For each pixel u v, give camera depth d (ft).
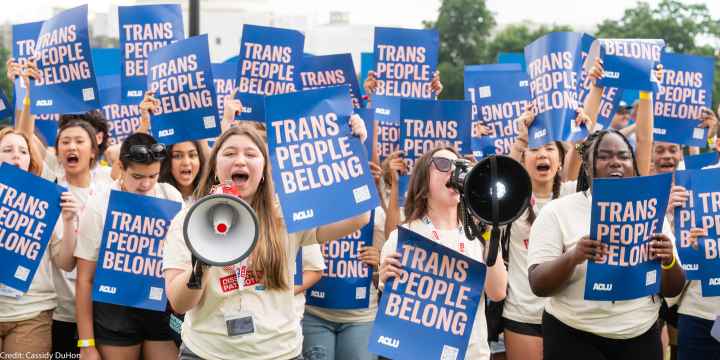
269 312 17.21
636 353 19.57
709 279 21.95
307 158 18.01
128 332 22.65
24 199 22.02
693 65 30.09
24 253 21.99
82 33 26.55
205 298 16.94
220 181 17.57
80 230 22.65
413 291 18.19
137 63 29.12
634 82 25.82
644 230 18.90
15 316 22.59
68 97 26.66
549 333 20.02
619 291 18.93
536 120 26.13
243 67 28.45
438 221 19.36
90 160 24.99
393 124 29.14
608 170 19.71
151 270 22.40
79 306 22.61
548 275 19.06
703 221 21.88
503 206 16.30
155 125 26.17
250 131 17.62
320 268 23.81
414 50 29.07
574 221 19.62
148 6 29.07
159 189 23.66
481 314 18.78
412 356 18.01
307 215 17.79
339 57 29.40
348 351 24.76
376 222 25.79
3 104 29.73
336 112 18.28
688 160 28.32
